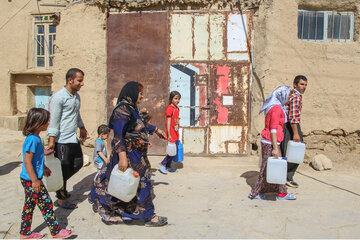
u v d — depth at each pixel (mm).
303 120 6570
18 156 6859
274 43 6422
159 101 6727
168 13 6605
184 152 6801
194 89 6688
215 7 6570
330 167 5969
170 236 3408
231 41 6605
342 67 6535
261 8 6480
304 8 6680
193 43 6633
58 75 7000
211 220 3805
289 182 5016
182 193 4719
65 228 3582
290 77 6512
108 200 3627
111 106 6816
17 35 10523
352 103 6570
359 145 6617
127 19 6680
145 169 3564
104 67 6770
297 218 3857
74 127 4090
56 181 3590
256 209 4129
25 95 10844
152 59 6691
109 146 6855
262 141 4414
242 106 6688
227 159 6586
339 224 3703
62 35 6930
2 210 4062
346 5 6621
